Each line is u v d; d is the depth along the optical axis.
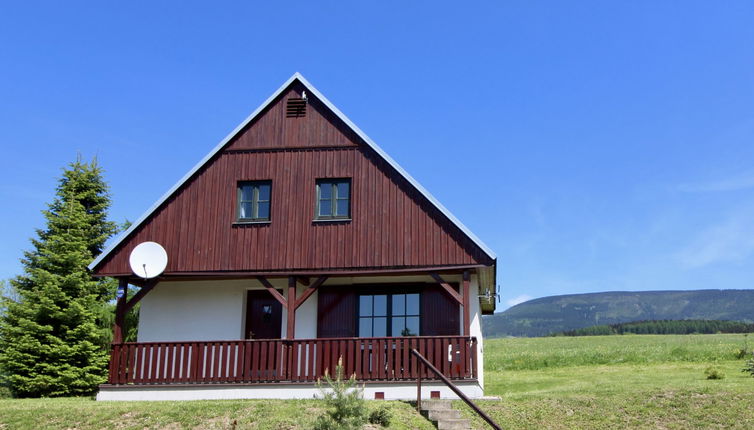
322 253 18.81
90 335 24.59
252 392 17.91
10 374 23.86
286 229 19.16
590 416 15.76
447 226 18.34
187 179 19.91
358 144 19.52
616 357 36.38
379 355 17.73
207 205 19.69
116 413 15.32
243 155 19.94
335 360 17.91
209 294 20.38
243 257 19.12
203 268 19.17
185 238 19.48
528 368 35.56
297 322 19.83
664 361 34.81
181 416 14.90
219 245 19.31
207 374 18.23
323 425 12.51
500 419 15.43
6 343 24.25
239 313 20.09
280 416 14.56
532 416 15.72
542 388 23.72
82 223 26.50
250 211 19.64
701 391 17.33
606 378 25.89
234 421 14.15
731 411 15.84
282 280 20.20
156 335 20.20
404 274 18.80
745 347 36.16
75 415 15.30
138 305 27.48
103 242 27.59
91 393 24.55
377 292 19.81
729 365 30.05
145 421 14.77
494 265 18.23
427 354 17.52
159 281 19.80
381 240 18.62
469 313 17.88
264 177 19.67
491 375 31.69
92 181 28.27
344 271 18.56
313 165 19.55
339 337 18.98
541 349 43.06
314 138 19.77
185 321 20.22
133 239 19.66
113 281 26.91
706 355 35.09
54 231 26.44
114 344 18.81
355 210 18.98
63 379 23.72
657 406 16.33
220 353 19.11
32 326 23.78
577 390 18.31
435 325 19.25
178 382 18.30
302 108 20.06
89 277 25.97
